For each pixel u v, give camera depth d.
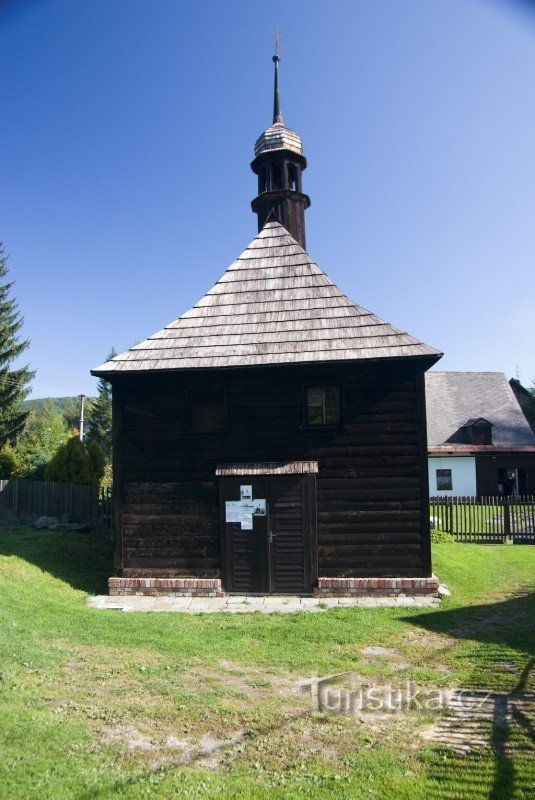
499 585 13.21
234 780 4.81
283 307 13.46
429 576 11.66
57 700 6.26
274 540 11.96
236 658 7.93
